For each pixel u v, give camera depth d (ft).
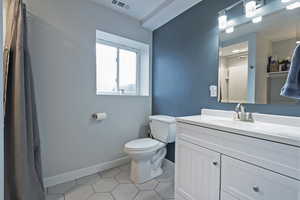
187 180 4.09
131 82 8.29
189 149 4.05
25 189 3.76
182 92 6.45
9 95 3.90
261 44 4.13
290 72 3.24
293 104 3.60
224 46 4.94
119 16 6.90
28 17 4.81
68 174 5.73
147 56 8.09
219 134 3.33
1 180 1.91
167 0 5.93
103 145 6.64
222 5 4.99
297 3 3.57
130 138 7.54
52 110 5.35
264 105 4.08
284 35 3.74
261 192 2.68
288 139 2.36
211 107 5.33
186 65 6.25
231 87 4.78
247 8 4.32
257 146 2.73
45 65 5.16
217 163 3.37
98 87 7.12
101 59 7.22
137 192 5.08
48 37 5.19
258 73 4.19
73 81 5.77
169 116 7.04
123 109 7.25
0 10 1.89
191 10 5.99
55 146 5.44
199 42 5.71
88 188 5.26
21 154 3.74
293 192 2.33
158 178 5.99
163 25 7.42
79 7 5.80
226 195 3.19
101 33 6.58
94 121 6.36
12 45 3.95
